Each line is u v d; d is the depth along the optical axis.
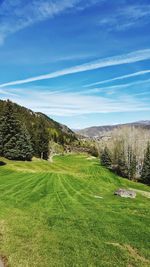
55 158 147.38
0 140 90.31
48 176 63.75
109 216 28.17
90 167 110.38
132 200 45.19
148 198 53.56
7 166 76.00
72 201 38.22
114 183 85.44
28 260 14.55
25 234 19.31
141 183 102.69
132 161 110.81
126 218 27.28
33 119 196.38
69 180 62.28
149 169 103.56
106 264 15.31
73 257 15.85
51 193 43.53
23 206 31.78
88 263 15.22
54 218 25.69
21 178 57.41
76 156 167.75
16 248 16.23
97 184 65.50
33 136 119.75
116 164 120.44
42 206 33.19
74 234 20.56
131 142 114.56
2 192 40.62
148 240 20.16
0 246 16.33
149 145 107.88
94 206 35.03
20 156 92.12
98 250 17.39
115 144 123.31
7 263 13.98
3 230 19.70
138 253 17.62
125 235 21.09
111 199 44.22
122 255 16.83
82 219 26.00
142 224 24.94
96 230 22.08
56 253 16.22
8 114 91.56
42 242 17.95
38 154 120.88
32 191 43.38
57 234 20.17
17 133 92.25
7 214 25.39
